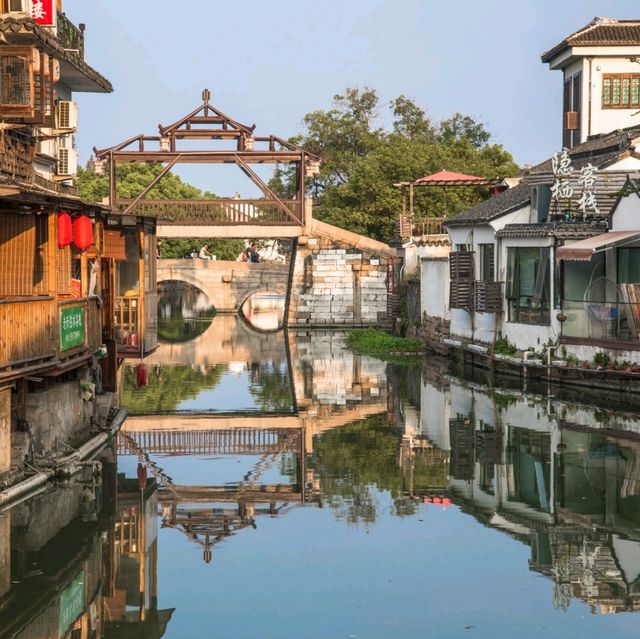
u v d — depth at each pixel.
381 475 18.30
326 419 24.34
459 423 23.14
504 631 11.29
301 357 39.25
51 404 18.34
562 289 28.06
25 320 15.34
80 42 27.09
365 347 42.59
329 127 72.19
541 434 21.41
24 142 21.30
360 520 15.48
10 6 22.11
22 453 16.77
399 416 24.45
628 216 27.52
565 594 12.35
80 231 18.50
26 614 11.93
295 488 17.45
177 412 25.62
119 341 22.62
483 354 32.53
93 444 20.08
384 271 55.19
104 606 12.10
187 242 77.00
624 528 14.88
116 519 15.52
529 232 29.47
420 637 11.14
